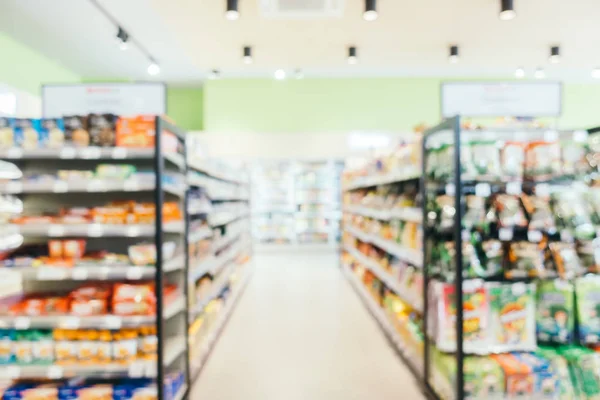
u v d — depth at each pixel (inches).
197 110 449.1
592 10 171.2
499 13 169.0
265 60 230.4
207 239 171.8
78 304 110.0
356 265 288.4
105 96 159.0
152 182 110.9
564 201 114.0
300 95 412.5
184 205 129.0
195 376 138.4
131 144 111.0
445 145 118.6
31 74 325.4
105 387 109.3
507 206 109.8
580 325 111.2
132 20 271.3
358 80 412.2
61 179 111.3
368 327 195.5
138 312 109.4
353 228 286.5
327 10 167.2
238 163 336.5
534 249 109.0
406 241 153.7
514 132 111.2
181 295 127.6
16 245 140.9
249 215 330.0
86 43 313.6
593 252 109.7
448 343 110.8
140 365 107.7
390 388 132.8
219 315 185.3
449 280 113.1
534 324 109.6
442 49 216.7
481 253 110.5
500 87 159.5
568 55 225.9
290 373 144.4
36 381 116.6
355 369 147.9
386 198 193.0
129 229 110.3
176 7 167.8
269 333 187.2
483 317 107.4
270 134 402.6
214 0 161.6
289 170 461.4
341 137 404.8
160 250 109.1
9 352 110.1
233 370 147.1
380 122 412.2
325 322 203.3
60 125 112.7
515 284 109.1
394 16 176.7
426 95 412.5
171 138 120.8
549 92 159.2
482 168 109.1
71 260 112.5
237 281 251.1
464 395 104.5
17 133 111.9
